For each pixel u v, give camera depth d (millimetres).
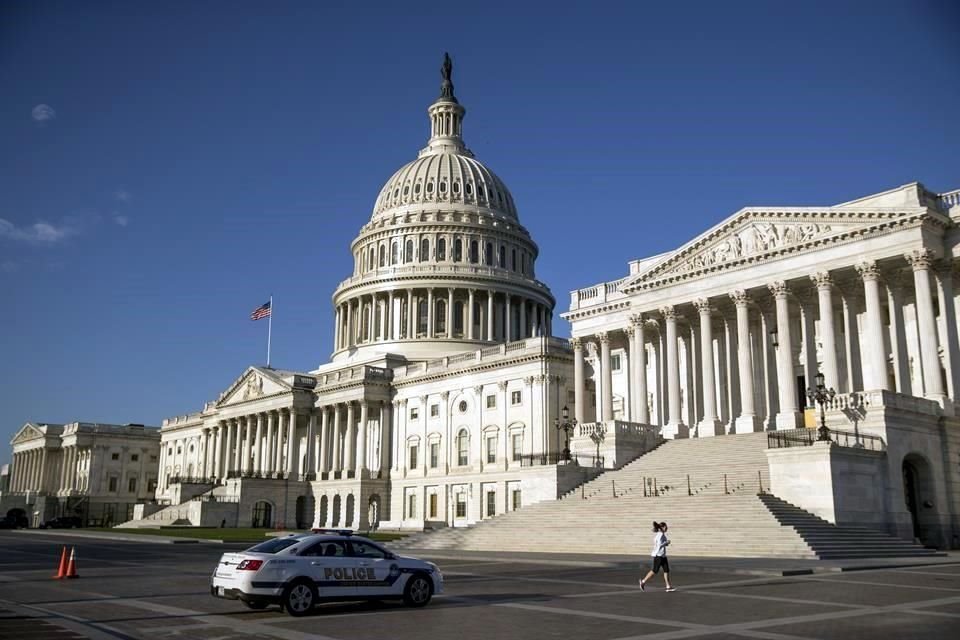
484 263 142375
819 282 61469
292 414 126250
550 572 36406
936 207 59781
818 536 42719
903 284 62750
